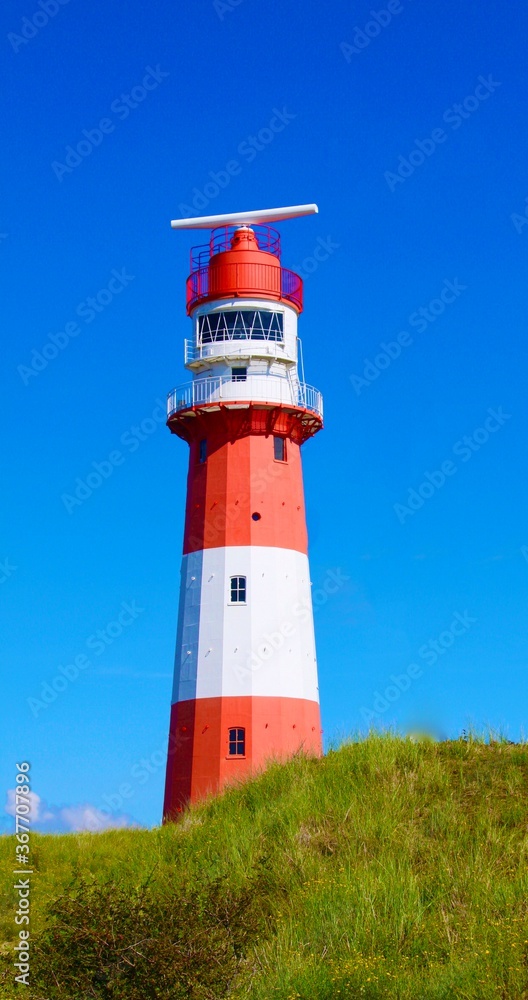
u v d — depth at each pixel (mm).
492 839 25859
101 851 33812
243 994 20250
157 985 20438
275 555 47438
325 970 20203
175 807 45531
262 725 45312
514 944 20031
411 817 27875
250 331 48656
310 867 25703
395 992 19375
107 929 21312
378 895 23203
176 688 47438
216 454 48500
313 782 31141
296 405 48688
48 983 20844
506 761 30516
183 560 49000
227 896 23438
